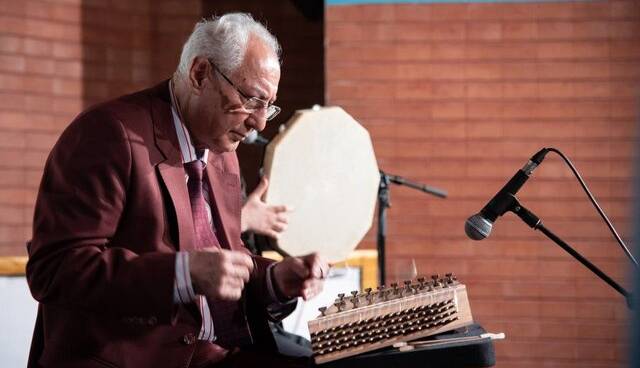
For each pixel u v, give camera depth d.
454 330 3.51
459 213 8.25
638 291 3.74
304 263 3.56
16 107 8.55
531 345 8.23
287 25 9.60
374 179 5.24
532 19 8.20
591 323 8.17
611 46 8.14
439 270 8.28
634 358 3.67
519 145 8.22
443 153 8.25
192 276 3.21
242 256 3.27
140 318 3.28
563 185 8.19
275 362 3.59
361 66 8.30
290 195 5.01
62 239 3.30
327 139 5.11
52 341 3.45
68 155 3.39
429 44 8.25
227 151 3.66
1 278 5.21
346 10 8.30
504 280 8.23
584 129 8.16
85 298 3.25
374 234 8.27
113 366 3.38
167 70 9.20
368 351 3.30
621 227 8.13
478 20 8.22
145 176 3.44
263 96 3.52
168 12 9.20
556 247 8.20
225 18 3.56
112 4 8.98
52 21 8.69
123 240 3.44
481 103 8.23
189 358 3.46
